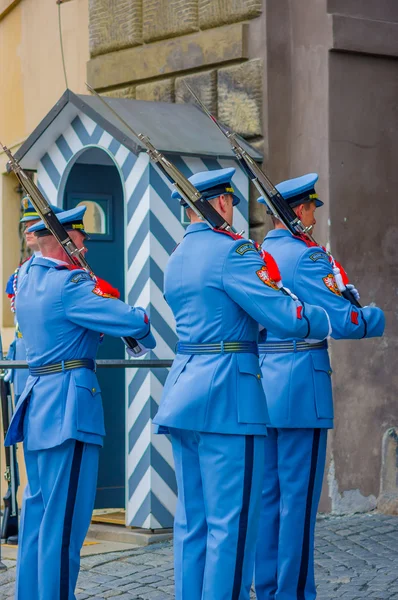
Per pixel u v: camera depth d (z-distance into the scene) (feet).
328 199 46.01
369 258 47.03
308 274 32.42
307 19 47.14
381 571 37.19
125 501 46.75
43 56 62.08
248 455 28.96
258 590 33.58
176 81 51.57
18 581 32.27
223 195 30.37
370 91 47.29
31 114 63.26
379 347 47.34
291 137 47.78
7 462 45.91
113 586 37.06
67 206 49.78
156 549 42.60
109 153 46.32
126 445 45.27
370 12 47.29
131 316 31.76
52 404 32.07
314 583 33.40
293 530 32.89
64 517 31.63
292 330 28.37
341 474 46.37
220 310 29.12
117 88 55.16
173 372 30.01
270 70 47.44
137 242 44.86
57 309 32.22
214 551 28.68
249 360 29.30
